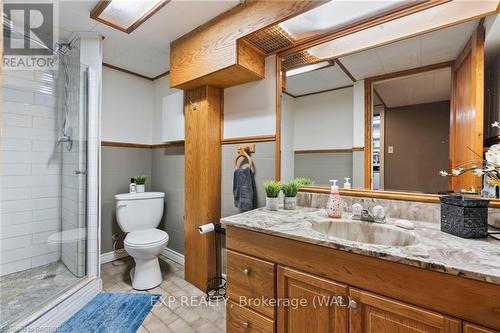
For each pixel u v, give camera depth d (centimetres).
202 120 194
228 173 196
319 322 95
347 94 149
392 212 130
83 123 188
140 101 271
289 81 167
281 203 167
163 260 251
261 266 112
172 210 254
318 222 123
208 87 190
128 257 257
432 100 124
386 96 137
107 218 243
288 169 167
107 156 243
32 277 184
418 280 75
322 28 146
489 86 109
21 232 193
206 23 167
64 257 201
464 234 92
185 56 183
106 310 166
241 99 189
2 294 161
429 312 73
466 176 114
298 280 100
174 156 252
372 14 132
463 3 113
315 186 158
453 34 118
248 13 145
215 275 196
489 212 105
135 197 227
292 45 161
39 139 200
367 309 85
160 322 154
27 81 193
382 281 82
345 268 89
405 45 131
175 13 157
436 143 122
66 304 157
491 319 65
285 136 168
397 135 133
